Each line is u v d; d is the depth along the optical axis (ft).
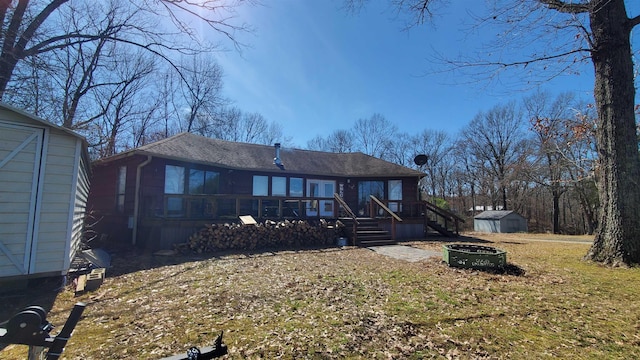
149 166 33.96
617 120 22.90
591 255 24.26
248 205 44.37
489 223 90.68
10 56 23.61
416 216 52.19
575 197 95.71
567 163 69.36
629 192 22.34
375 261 26.35
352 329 12.16
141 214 32.60
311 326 12.46
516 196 117.29
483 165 118.11
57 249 17.48
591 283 18.10
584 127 44.47
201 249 30.19
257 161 47.42
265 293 16.85
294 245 36.11
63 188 17.89
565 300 15.29
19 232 16.44
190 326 12.51
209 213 39.88
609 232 23.18
